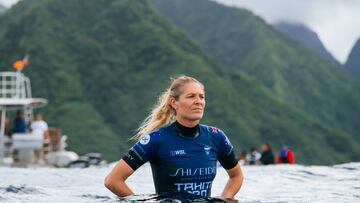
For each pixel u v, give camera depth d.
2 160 28.92
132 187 10.07
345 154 134.12
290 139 129.25
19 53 128.50
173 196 6.05
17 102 32.47
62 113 114.12
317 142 134.25
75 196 7.85
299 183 10.53
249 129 123.69
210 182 6.33
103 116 118.62
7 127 30.64
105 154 104.94
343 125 177.62
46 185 10.05
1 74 36.44
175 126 6.25
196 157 6.18
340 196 8.30
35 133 29.38
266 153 23.89
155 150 6.14
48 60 126.81
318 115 175.00
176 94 6.21
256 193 8.82
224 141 6.44
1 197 7.34
